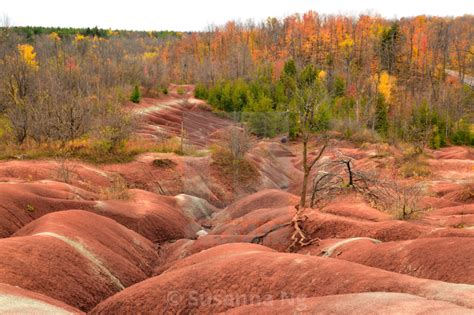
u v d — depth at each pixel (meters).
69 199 28.89
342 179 27.30
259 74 99.44
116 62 106.00
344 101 71.81
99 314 15.84
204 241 24.89
